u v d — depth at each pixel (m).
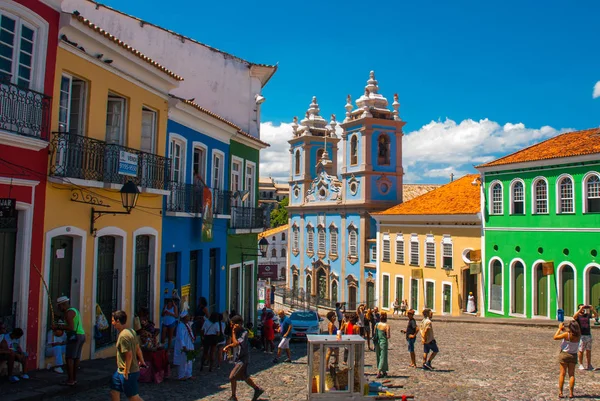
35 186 10.85
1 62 9.94
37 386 9.76
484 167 31.95
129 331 8.30
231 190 21.89
